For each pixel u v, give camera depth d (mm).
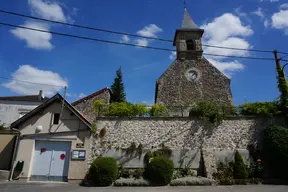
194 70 18094
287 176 10328
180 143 11742
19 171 10484
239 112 13148
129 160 11133
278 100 12977
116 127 12008
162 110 13219
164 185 9617
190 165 11133
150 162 10328
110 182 9656
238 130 12156
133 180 9766
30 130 11211
